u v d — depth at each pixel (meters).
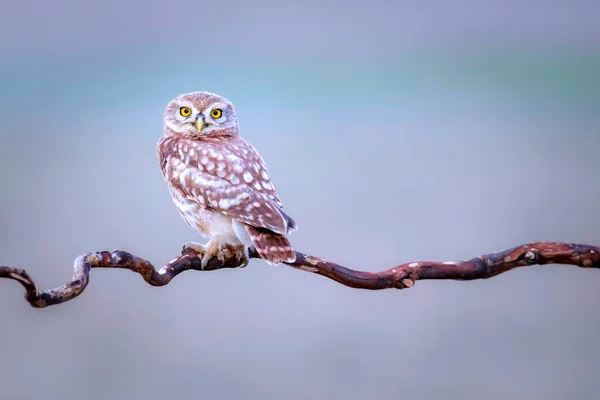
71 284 4.46
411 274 5.18
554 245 5.18
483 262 5.16
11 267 4.21
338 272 5.26
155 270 4.97
